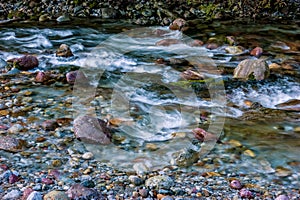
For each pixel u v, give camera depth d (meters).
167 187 3.04
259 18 9.22
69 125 3.96
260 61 5.50
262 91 5.06
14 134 3.75
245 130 4.00
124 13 9.12
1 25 8.21
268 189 3.08
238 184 3.10
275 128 4.07
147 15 9.03
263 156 3.54
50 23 8.42
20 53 6.40
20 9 9.11
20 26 8.14
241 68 5.50
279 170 3.34
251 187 3.10
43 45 6.92
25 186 2.99
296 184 3.16
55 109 4.31
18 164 3.29
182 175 3.24
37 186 2.99
